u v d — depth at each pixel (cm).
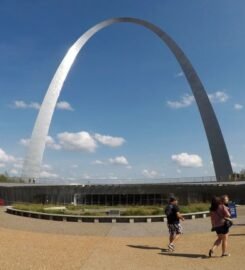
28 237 1570
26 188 4131
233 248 1323
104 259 1114
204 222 2166
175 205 1320
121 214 2384
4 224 2084
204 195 3847
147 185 4097
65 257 1126
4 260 1036
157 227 1977
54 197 4078
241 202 3788
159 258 1152
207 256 1185
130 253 1233
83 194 4172
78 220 2220
